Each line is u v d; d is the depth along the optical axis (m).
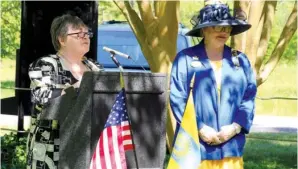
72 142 5.96
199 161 6.03
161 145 6.14
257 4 9.45
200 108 6.27
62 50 6.56
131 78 6.01
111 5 25.66
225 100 6.27
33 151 6.45
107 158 5.72
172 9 9.72
